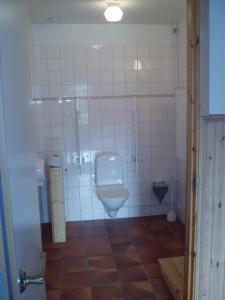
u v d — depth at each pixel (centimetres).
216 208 175
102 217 385
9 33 85
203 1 151
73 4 279
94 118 365
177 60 360
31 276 92
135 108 368
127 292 234
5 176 72
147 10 305
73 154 368
